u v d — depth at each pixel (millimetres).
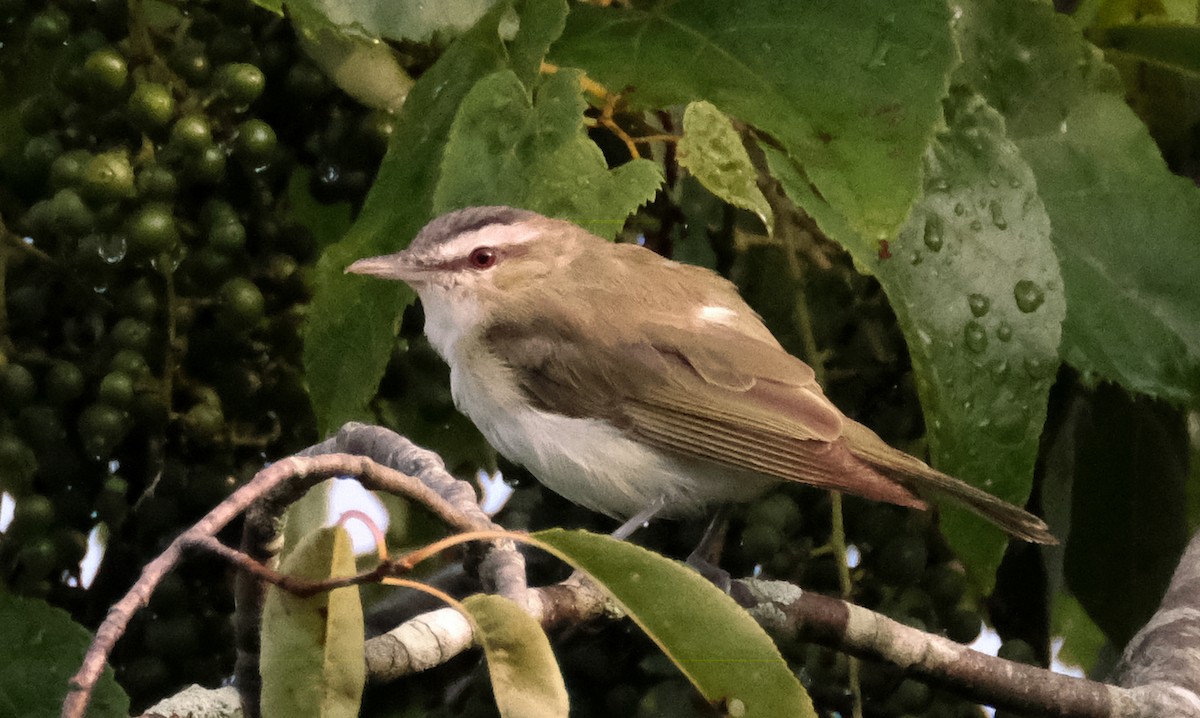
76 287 7156
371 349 6980
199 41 7281
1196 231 7859
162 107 6926
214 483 7184
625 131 7789
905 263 7113
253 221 7391
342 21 6684
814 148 6551
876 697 7414
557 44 7203
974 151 7312
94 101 7027
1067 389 8812
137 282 7020
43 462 7035
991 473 7203
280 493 4973
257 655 5195
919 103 6516
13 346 7059
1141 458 8781
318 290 6953
